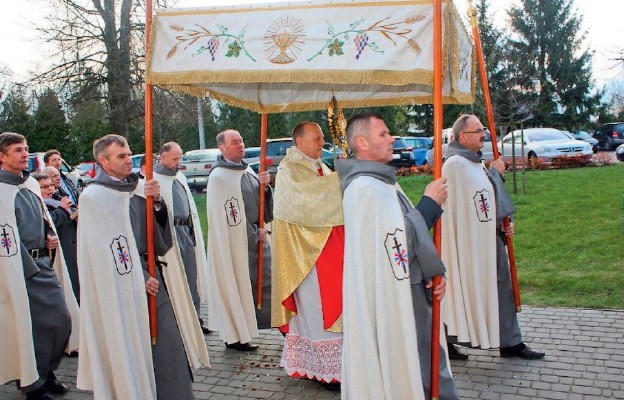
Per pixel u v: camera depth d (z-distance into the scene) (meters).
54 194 6.42
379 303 2.67
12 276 4.32
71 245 5.82
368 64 3.02
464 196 4.59
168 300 3.84
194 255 6.05
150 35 3.51
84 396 4.59
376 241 2.68
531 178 14.98
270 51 3.24
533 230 9.15
